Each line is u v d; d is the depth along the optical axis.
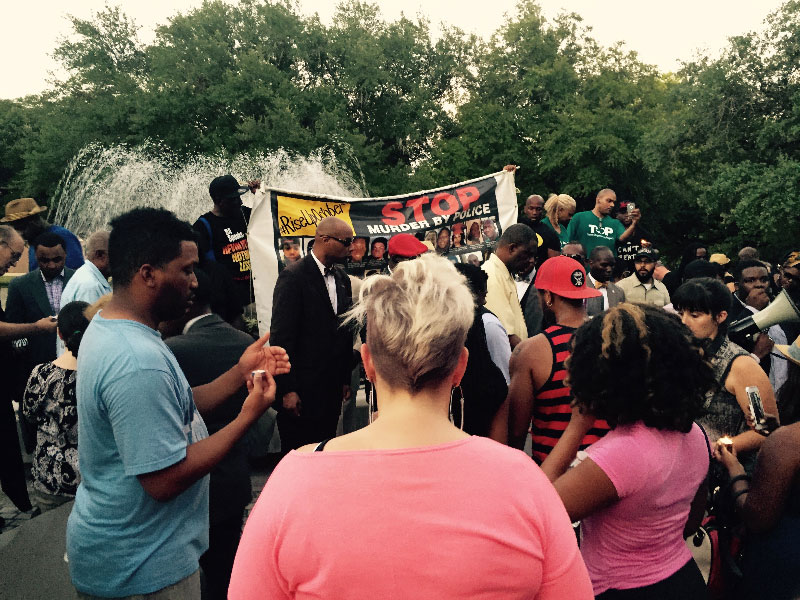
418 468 1.04
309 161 33.69
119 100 38.19
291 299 4.28
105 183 34.50
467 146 36.41
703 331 2.84
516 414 2.74
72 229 34.59
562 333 2.71
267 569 1.05
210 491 2.63
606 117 32.44
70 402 2.81
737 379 2.77
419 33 42.16
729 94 26.06
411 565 1.00
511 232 4.50
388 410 1.15
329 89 37.31
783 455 1.83
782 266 5.19
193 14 40.31
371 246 6.25
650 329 1.70
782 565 1.83
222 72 37.97
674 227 36.97
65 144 38.41
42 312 5.11
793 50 24.89
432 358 1.11
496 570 1.01
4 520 4.48
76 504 1.93
